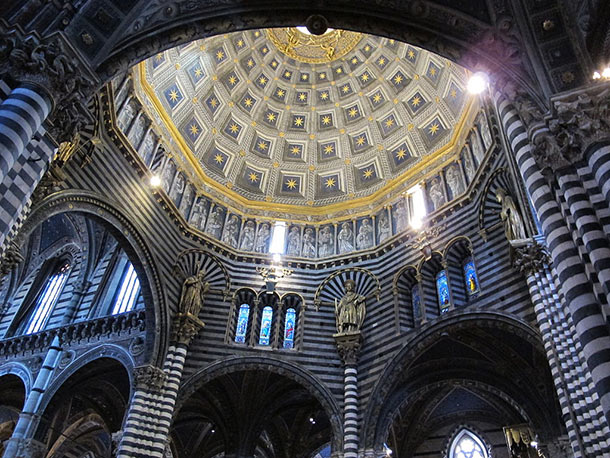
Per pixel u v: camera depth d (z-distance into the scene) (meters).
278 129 34.50
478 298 22.00
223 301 27.20
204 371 24.52
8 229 12.27
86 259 30.89
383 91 33.31
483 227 23.73
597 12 12.23
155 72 27.69
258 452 34.75
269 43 34.03
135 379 22.72
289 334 27.05
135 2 14.31
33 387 25.05
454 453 30.98
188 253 27.38
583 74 12.95
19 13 13.13
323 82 35.00
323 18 15.29
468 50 14.57
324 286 28.34
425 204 28.17
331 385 24.52
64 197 20.05
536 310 18.31
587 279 10.76
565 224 11.71
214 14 15.11
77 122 13.88
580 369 16.14
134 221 23.78
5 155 11.23
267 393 27.19
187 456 32.66
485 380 23.64
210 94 31.88
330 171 33.69
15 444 23.47
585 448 14.98
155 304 24.08
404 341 23.58
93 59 13.98
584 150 11.46
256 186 33.03
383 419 23.08
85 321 26.48
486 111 22.69
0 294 32.94
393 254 27.38
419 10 14.66
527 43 13.70
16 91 12.28
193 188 29.80
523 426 27.39
